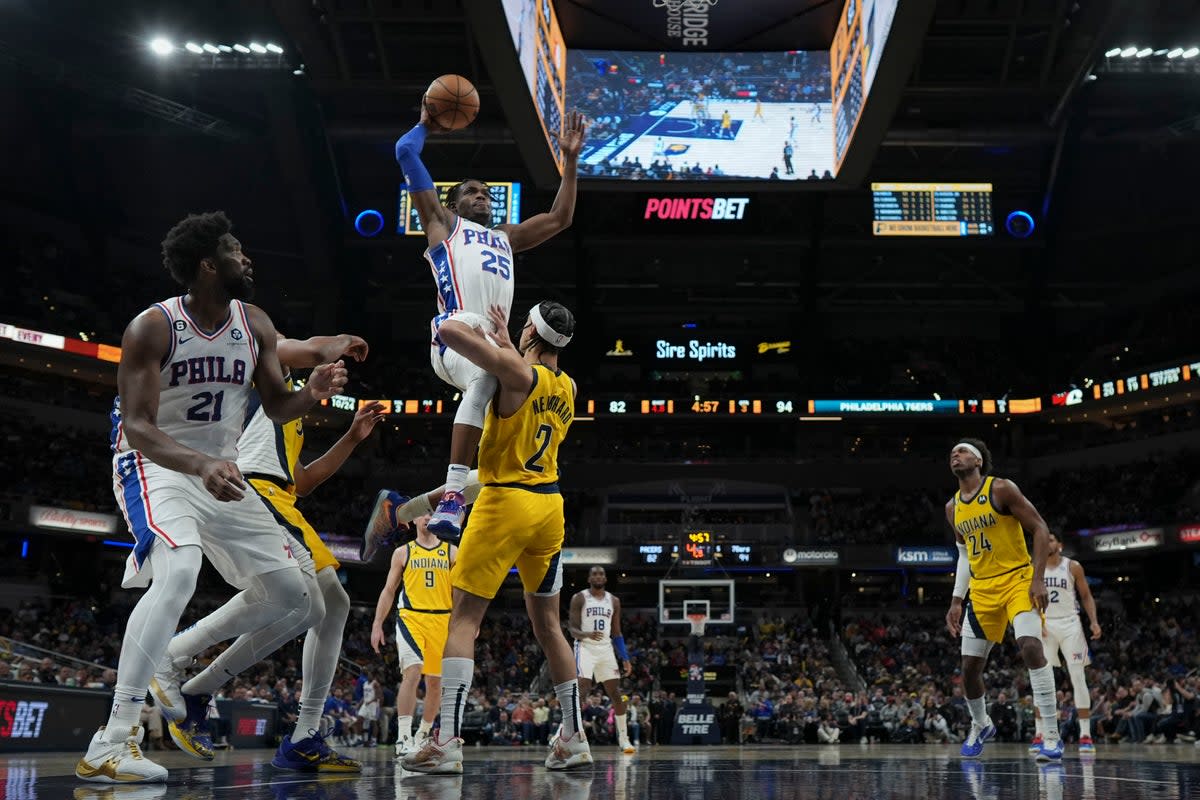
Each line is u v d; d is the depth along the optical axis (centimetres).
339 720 2080
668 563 4028
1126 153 3775
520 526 488
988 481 738
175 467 376
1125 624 3591
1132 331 4228
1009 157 3912
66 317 3597
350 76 3272
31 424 3494
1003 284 4356
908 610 4062
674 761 656
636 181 3056
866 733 2531
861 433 4584
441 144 3716
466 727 2386
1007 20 2939
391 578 869
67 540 3406
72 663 1326
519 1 2223
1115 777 448
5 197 3694
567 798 313
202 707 509
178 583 400
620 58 3084
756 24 3027
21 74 3375
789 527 4153
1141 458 4044
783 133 3083
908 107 3550
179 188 3938
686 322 4612
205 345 420
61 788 347
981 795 329
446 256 561
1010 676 2977
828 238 4019
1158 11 2933
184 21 3145
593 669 1147
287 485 538
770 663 3472
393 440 4538
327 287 4138
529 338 520
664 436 4634
